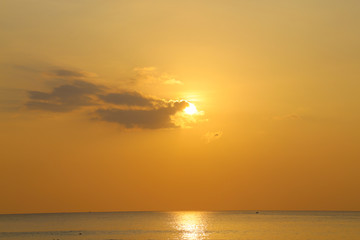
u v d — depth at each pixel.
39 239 145.50
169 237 150.12
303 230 174.00
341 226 199.00
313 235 149.50
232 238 142.75
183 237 149.25
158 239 143.00
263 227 198.25
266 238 140.88
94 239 143.88
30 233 174.12
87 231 184.25
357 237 140.75
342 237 141.12
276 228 189.12
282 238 140.00
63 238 148.75
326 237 141.50
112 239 143.50
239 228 192.75
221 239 140.12
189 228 198.38
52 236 157.50
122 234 164.88
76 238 148.38
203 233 166.50
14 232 181.62
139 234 164.62
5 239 147.12
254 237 145.12
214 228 196.75
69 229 199.38
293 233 159.00
